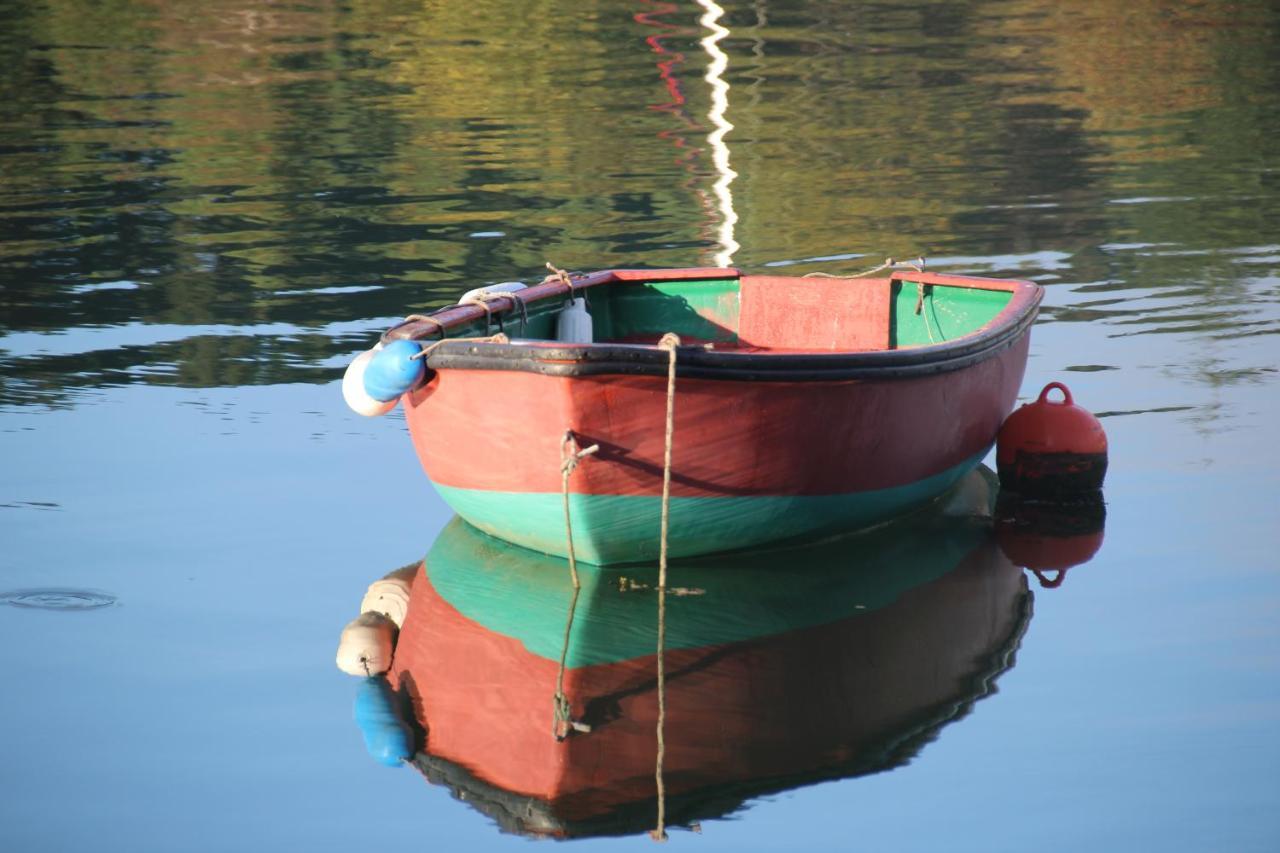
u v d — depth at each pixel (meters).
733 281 14.81
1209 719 9.05
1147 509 12.30
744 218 22.58
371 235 21.58
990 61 36.00
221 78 33.84
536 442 10.70
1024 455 12.83
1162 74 34.22
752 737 8.97
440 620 10.51
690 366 10.36
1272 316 17.53
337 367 15.94
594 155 26.80
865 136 28.31
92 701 9.32
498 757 8.75
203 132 28.47
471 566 11.44
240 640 10.16
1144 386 15.20
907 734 8.99
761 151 27.06
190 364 16.03
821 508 11.64
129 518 12.09
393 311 17.98
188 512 12.24
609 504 10.93
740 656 10.02
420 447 11.62
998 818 8.11
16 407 14.64
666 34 39.09
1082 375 15.59
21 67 34.78
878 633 10.34
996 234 21.58
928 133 28.47
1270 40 38.25
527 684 9.62
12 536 11.69
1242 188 24.06
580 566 11.55
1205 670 9.64
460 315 11.83
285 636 10.23
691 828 8.03
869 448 11.55
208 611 10.56
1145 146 27.27
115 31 39.25
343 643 10.12
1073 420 12.76
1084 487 12.74
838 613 10.66
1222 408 14.47
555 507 11.02
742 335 14.83
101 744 8.83
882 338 14.55
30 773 8.52
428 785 8.45
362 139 28.05
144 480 12.88
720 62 29.47
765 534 11.61
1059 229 21.80
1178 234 21.41
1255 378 15.34
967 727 9.05
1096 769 8.55
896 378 11.35
